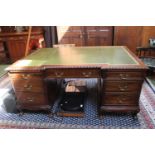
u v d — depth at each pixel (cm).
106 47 275
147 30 382
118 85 190
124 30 392
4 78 350
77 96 240
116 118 211
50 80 215
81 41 431
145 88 280
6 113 228
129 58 208
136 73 182
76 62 198
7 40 436
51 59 215
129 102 200
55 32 430
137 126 196
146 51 363
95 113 224
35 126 200
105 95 197
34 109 215
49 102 212
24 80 197
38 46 439
